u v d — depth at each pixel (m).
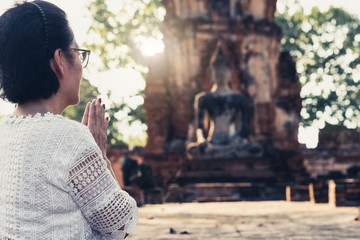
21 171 1.63
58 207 1.64
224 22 22.69
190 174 18.89
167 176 21.77
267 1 22.95
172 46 22.86
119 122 36.97
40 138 1.66
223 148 19.11
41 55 1.73
